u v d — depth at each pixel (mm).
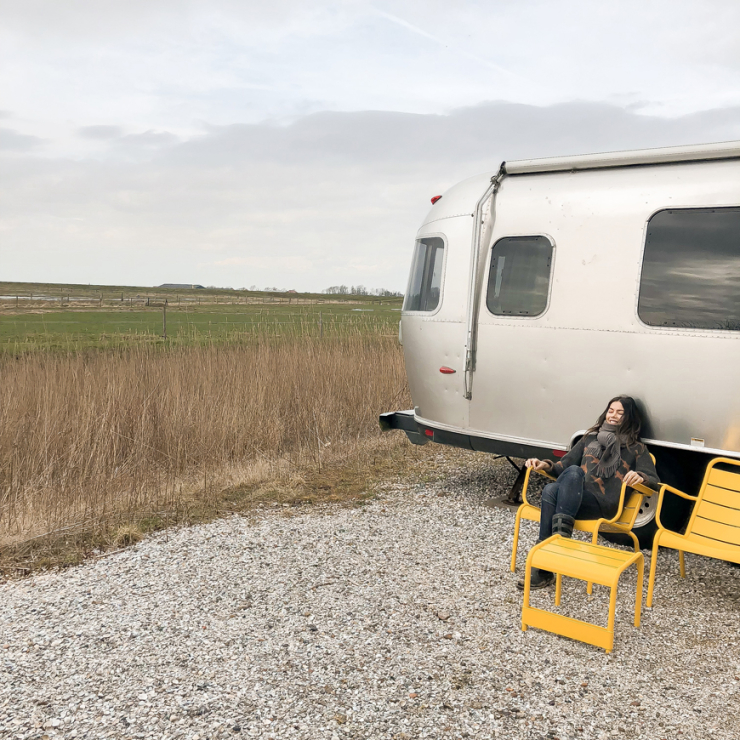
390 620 3590
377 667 3113
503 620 3602
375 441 8211
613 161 4746
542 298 4906
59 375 8336
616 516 4004
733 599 3898
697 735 2621
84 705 2805
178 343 11469
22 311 31219
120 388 7598
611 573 3240
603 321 4633
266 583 4074
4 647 3295
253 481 6457
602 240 4672
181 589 3986
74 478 5906
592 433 4422
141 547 4707
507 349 5086
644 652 3271
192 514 5449
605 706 2816
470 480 6578
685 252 4355
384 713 2756
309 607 3744
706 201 4309
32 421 6688
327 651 3256
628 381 4551
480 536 4934
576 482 3984
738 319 4148
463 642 3355
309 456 7348
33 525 5039
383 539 4863
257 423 7539
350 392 8930
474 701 2844
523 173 5156
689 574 4270
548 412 4949
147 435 6789
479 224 5211
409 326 5812
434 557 4512
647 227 4508
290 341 10914
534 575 3971
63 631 3463
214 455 6938
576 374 4773
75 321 22750
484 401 5277
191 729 2646
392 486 6363
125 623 3551
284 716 2732
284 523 5230
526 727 2666
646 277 4484
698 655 3252
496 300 5141
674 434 4398
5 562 4422
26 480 5746
